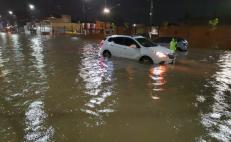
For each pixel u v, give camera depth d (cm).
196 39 3950
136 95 976
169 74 1412
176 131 651
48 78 1247
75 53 2406
